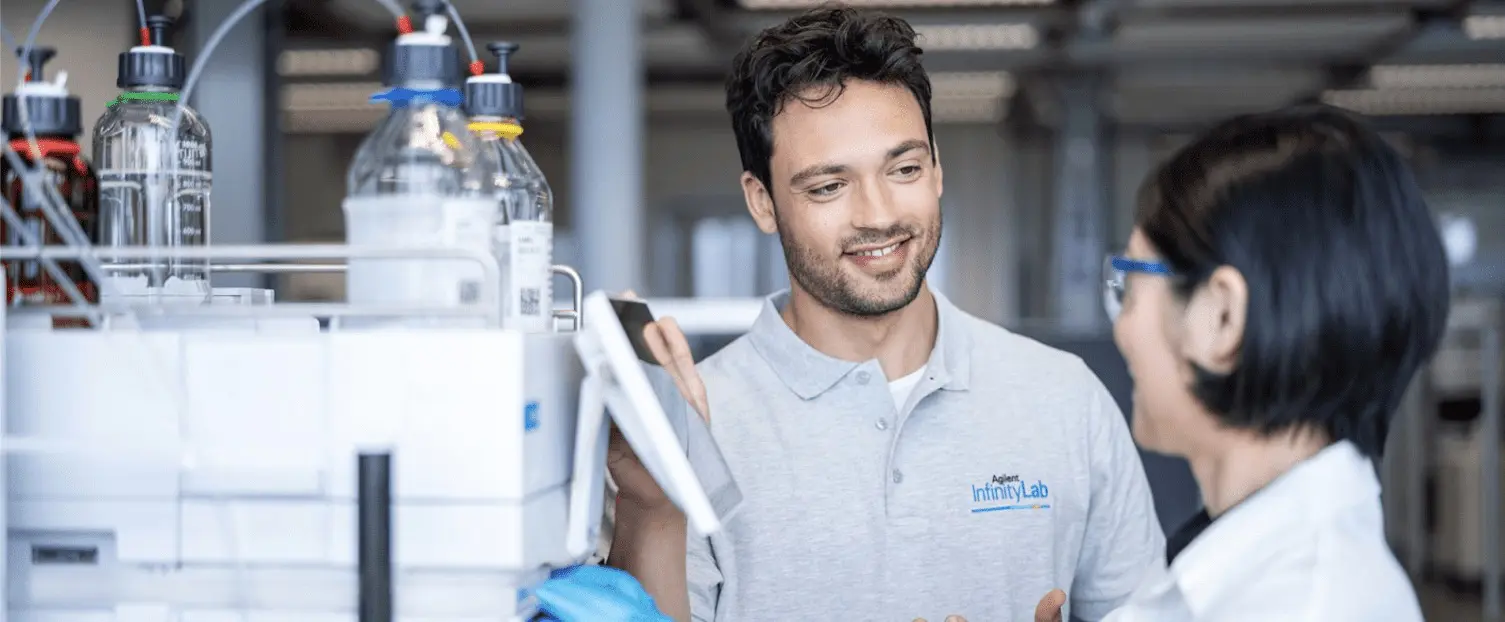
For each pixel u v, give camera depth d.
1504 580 5.34
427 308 0.81
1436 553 5.60
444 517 0.79
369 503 0.76
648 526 1.10
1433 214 0.79
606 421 0.94
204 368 0.81
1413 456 5.59
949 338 1.43
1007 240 11.01
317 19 6.28
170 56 1.01
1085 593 1.49
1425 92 9.36
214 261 1.09
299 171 10.07
